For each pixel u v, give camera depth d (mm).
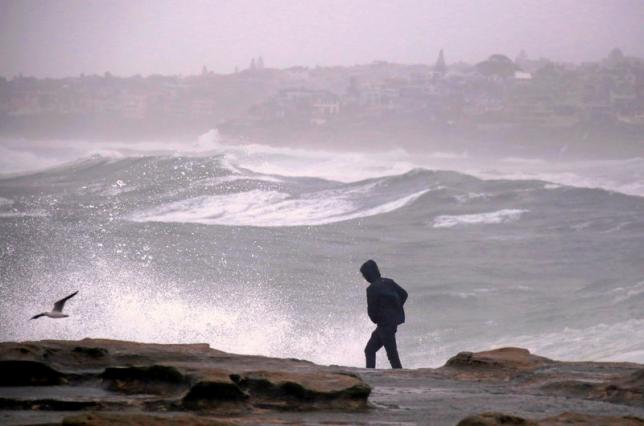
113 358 24219
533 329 63125
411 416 18922
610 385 21734
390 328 36531
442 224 133625
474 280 85688
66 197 175875
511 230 126000
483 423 15961
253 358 26438
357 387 19859
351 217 142125
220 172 196125
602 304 70250
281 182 187625
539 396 21938
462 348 58938
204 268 89750
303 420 18062
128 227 123875
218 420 16031
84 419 15305
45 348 23719
